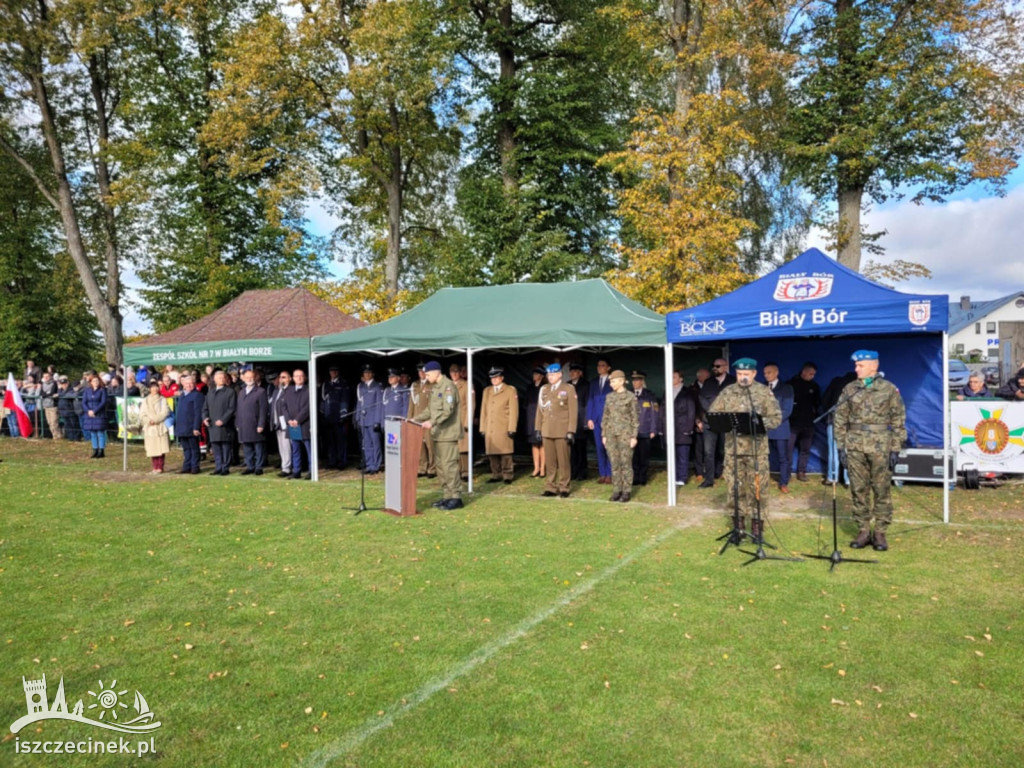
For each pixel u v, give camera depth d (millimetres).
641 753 3404
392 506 9133
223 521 8688
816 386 11180
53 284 35281
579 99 24922
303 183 22656
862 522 6992
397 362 16172
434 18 22906
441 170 28469
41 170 28656
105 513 9258
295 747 3480
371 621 5164
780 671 4258
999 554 6680
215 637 4898
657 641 4723
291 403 12453
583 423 12219
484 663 4414
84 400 15961
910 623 4969
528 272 23328
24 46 23234
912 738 3512
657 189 17891
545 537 7691
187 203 27391
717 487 10930
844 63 18625
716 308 8891
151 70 26000
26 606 5559
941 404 11305
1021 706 3801
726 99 17000
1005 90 17125
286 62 21734
